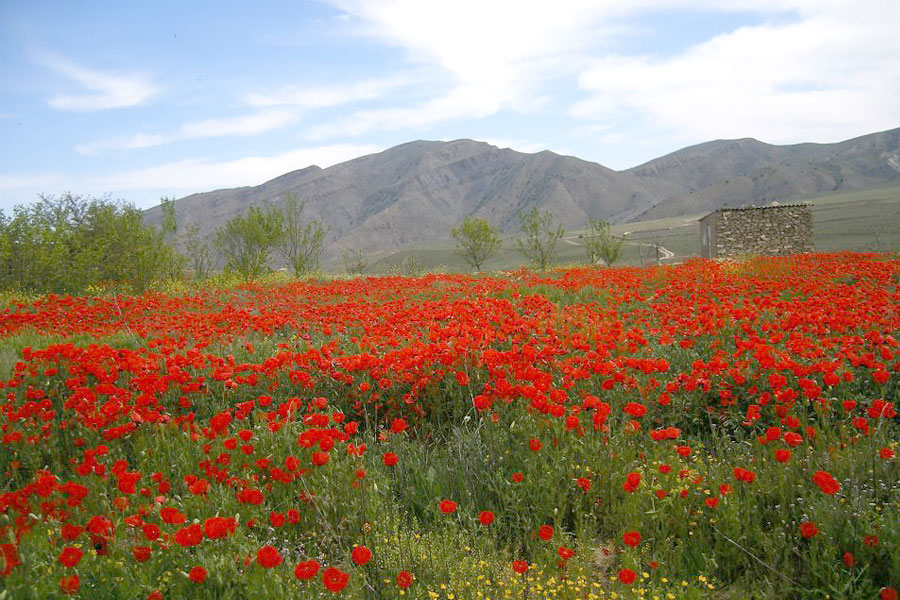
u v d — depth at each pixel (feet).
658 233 363.56
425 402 21.97
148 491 14.34
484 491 15.99
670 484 15.14
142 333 36.37
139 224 76.69
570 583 11.94
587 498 15.46
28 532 12.33
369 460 17.94
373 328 32.24
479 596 11.76
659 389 21.30
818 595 11.55
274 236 96.22
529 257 118.62
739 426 18.58
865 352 20.83
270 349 31.27
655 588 12.07
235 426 19.29
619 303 41.37
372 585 12.27
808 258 72.59
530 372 18.83
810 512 13.21
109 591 10.91
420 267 134.62
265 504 15.07
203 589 11.30
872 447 14.99
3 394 22.93
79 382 21.26
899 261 62.54
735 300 40.22
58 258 69.51
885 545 11.69
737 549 12.99
